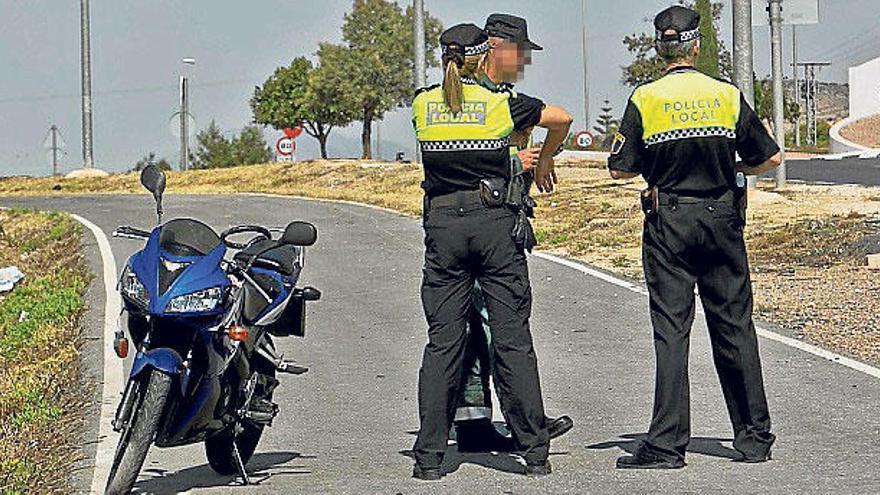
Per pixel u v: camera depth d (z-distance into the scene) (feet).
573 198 219.00
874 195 201.87
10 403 85.87
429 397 66.95
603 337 108.06
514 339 66.39
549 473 67.26
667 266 67.56
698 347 101.50
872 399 82.38
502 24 66.08
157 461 74.33
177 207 259.80
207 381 62.59
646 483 64.85
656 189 67.56
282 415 84.12
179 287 60.90
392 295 134.92
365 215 222.69
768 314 113.70
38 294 139.33
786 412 79.71
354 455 73.31
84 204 282.36
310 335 112.68
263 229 69.31
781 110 210.38
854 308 114.11
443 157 65.51
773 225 168.45
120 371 96.37
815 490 62.39
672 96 66.39
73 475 69.82
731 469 67.05
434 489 65.05
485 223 65.41
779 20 201.57
